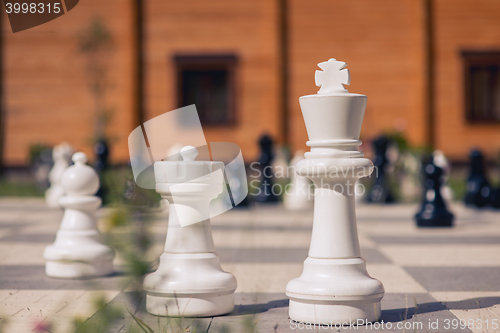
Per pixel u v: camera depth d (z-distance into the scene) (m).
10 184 16.67
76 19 17.58
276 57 17.69
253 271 5.30
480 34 17.64
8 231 8.17
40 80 17.66
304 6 17.78
